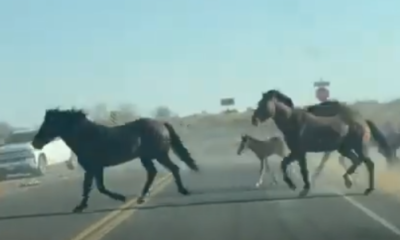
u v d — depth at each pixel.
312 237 14.65
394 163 25.25
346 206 20.05
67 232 16.59
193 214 19.12
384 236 14.59
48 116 20.45
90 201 23.75
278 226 16.38
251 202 21.61
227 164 42.34
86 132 20.62
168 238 15.12
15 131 39.59
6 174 37.72
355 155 23.59
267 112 22.39
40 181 35.00
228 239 14.68
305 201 21.50
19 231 17.12
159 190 26.61
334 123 22.89
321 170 30.34
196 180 30.94
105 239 15.29
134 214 19.56
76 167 44.06
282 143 27.78
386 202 20.91
